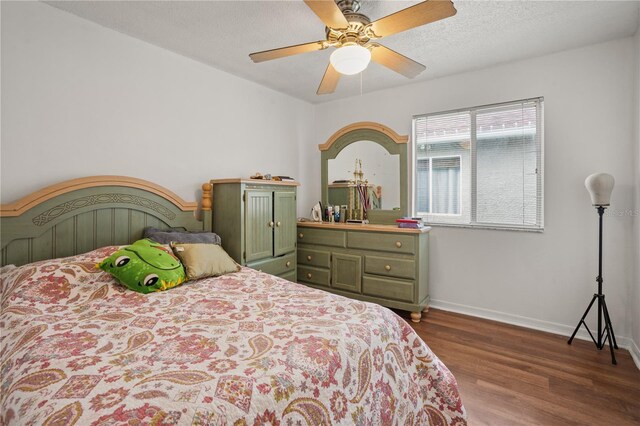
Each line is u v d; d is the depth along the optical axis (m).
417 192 3.50
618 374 2.13
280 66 3.04
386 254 3.18
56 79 2.11
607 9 2.09
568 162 2.71
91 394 0.86
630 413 1.75
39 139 2.04
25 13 1.98
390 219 3.59
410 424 1.38
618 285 2.53
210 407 0.84
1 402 0.97
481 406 1.81
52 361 1.04
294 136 3.98
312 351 1.13
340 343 1.20
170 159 2.73
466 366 2.24
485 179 3.11
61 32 2.12
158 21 2.25
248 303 1.61
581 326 2.68
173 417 0.79
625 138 2.49
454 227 3.26
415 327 2.91
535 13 2.13
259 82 3.46
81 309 1.53
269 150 3.65
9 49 1.92
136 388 0.88
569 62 2.68
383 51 1.97
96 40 2.28
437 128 3.37
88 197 2.18
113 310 1.51
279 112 3.77
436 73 3.19
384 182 3.63
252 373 0.98
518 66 2.90
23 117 1.98
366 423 1.16
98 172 2.30
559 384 2.02
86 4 2.05
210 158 3.04
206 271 2.11
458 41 2.52
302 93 3.83
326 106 4.17
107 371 0.97
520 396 1.90
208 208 2.85
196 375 0.96
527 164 2.91
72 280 1.73
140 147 2.54
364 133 3.74
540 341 2.62
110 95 2.36
